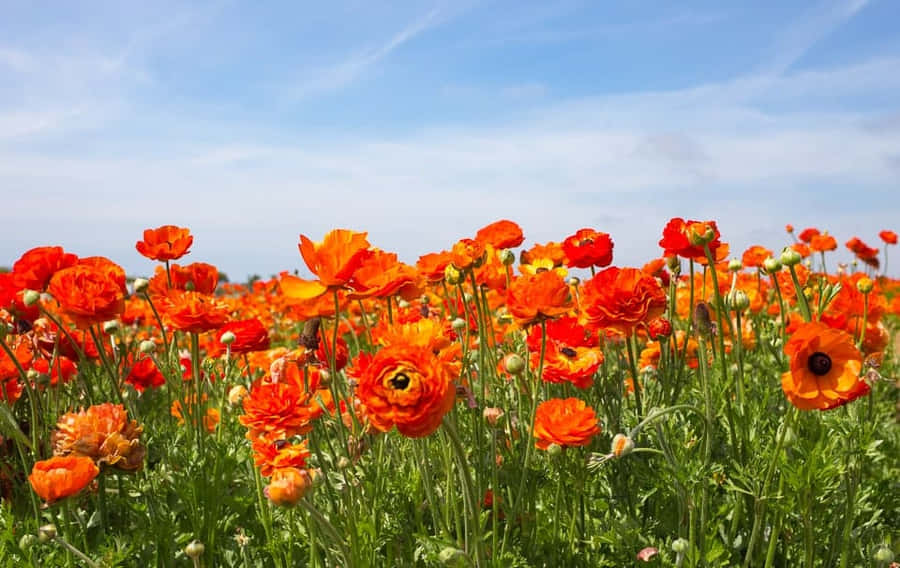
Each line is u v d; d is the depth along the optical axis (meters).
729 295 1.22
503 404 1.29
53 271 1.30
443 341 1.06
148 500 1.22
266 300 3.31
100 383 1.46
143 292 1.35
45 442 1.28
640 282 1.15
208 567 1.18
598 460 1.13
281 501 0.93
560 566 1.16
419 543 1.15
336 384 1.11
